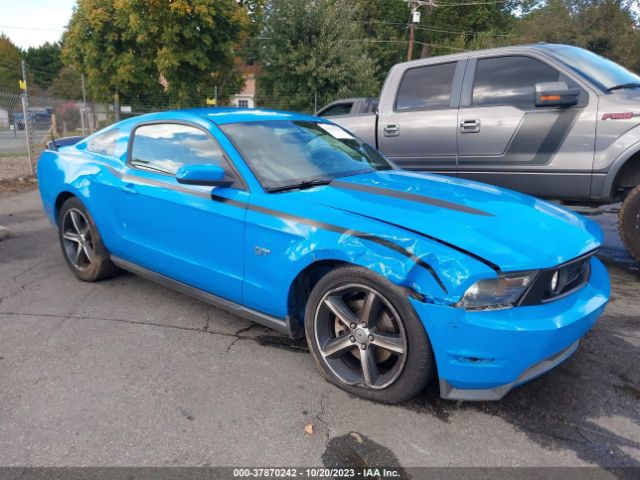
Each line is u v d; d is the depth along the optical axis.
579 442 2.39
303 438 2.41
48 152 4.81
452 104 5.30
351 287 2.63
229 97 23.39
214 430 2.47
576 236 2.67
